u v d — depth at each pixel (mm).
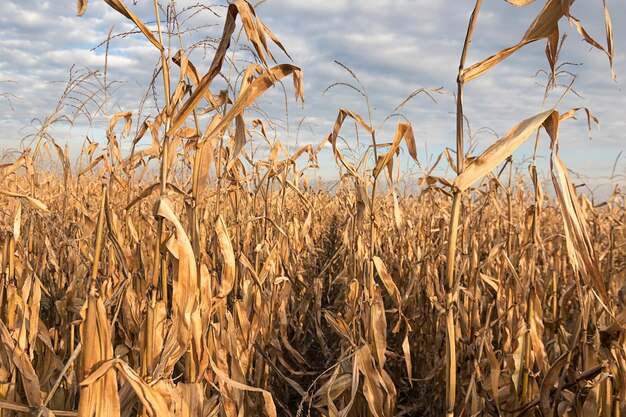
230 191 3982
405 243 6387
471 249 3617
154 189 2301
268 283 4195
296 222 5949
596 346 2561
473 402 3021
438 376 3930
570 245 1925
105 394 1739
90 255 3605
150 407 1784
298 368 4738
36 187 4668
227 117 2096
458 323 3463
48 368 2615
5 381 2408
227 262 2393
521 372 2973
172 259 1925
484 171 2006
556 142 1975
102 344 1756
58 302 3340
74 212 5355
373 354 2877
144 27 1885
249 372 3330
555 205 6766
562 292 4328
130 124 4180
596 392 2498
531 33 1927
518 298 3264
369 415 3014
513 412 2885
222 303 2664
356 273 3592
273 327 4262
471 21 1954
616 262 5188
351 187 7902
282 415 4262
